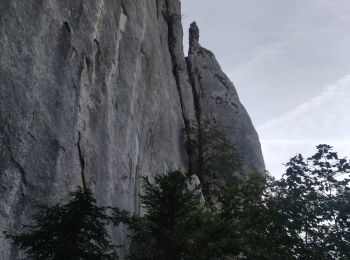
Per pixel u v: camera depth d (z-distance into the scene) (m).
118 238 18.06
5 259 11.20
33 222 12.42
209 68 45.66
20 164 12.42
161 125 29.52
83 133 16.25
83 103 16.53
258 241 20.36
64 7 15.96
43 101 13.89
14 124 12.39
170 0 45.09
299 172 20.98
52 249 9.33
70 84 15.62
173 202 13.38
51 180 13.74
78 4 17.00
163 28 39.34
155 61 29.20
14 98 12.52
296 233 20.42
